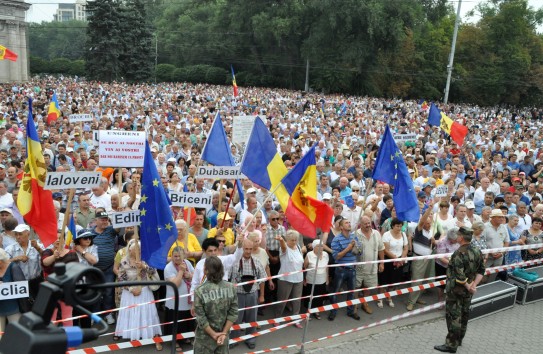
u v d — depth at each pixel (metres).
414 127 27.41
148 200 6.86
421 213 10.76
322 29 65.50
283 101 43.72
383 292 9.43
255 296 7.53
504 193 12.36
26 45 62.78
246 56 76.38
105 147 7.96
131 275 7.12
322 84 67.88
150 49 69.44
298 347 7.47
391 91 71.88
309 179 7.12
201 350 5.58
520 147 21.78
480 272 7.40
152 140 16.52
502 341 7.98
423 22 72.19
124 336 7.13
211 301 5.52
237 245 7.41
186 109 32.50
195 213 8.58
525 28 77.50
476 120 40.91
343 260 8.59
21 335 1.89
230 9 74.81
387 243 9.22
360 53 64.00
